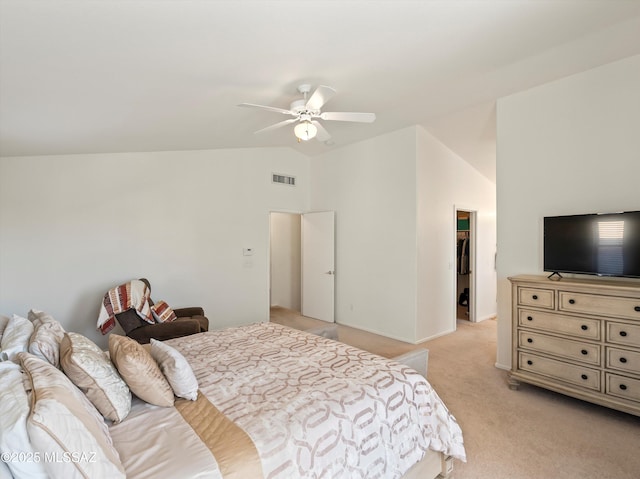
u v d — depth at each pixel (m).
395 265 4.57
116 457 1.12
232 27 1.75
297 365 1.99
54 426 0.94
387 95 3.25
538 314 2.83
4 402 1.00
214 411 1.50
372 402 1.59
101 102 2.39
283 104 3.13
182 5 1.49
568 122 2.99
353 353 2.19
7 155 3.46
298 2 1.63
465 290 6.46
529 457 2.05
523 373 2.93
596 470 1.93
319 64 2.41
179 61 2.02
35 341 1.47
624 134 2.70
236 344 2.41
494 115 3.80
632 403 2.34
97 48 1.70
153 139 3.70
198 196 4.68
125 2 1.39
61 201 3.77
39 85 1.99
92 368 1.41
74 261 3.84
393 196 4.58
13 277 3.56
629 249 2.52
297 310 6.55
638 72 2.63
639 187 2.64
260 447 1.25
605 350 2.46
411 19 1.93
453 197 4.90
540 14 2.01
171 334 3.26
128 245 4.17
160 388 1.56
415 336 4.34
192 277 4.63
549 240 2.99
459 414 2.56
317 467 1.31
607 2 1.93
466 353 3.96
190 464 1.15
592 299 2.52
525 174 3.28
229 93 2.70
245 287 5.09
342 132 4.62
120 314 3.34
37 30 1.47
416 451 1.68
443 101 3.48
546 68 2.80
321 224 5.62
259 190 5.25
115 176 4.08
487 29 2.13
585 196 2.91
